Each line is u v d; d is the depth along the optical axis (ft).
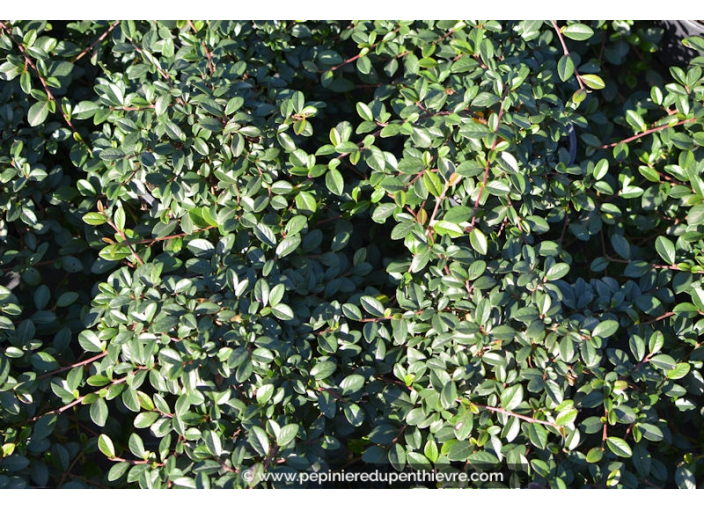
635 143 9.98
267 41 9.70
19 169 8.46
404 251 9.39
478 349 6.93
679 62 11.27
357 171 9.54
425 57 9.30
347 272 8.38
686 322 7.64
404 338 7.25
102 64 9.43
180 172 8.19
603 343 7.29
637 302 7.59
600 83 8.73
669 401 8.11
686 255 8.01
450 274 7.42
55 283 9.52
